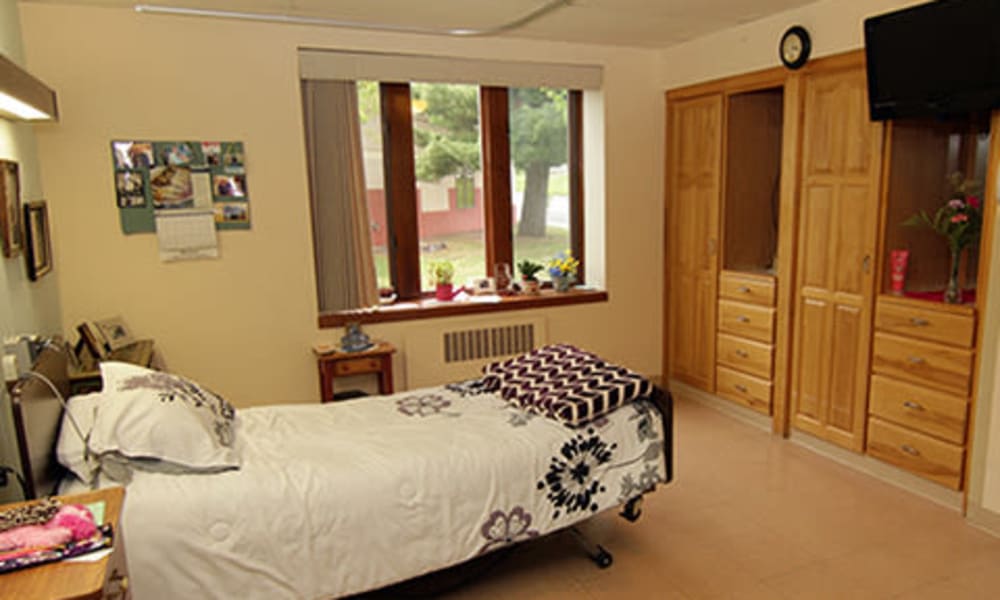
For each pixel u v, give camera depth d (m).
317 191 3.81
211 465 2.16
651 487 2.69
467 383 3.21
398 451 2.36
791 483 3.35
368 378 4.02
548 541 2.87
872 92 3.06
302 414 2.79
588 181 4.68
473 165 4.36
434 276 4.34
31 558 1.34
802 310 3.71
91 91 3.30
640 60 4.50
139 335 3.51
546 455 2.46
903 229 3.28
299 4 3.25
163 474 2.13
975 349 2.84
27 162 3.02
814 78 3.51
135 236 3.45
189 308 3.59
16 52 3.04
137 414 2.15
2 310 2.38
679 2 3.38
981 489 2.86
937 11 2.71
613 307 4.68
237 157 3.58
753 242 4.31
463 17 3.56
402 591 2.46
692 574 2.60
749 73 3.87
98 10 3.26
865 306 3.33
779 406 3.91
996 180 2.70
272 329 3.77
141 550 1.92
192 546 1.97
